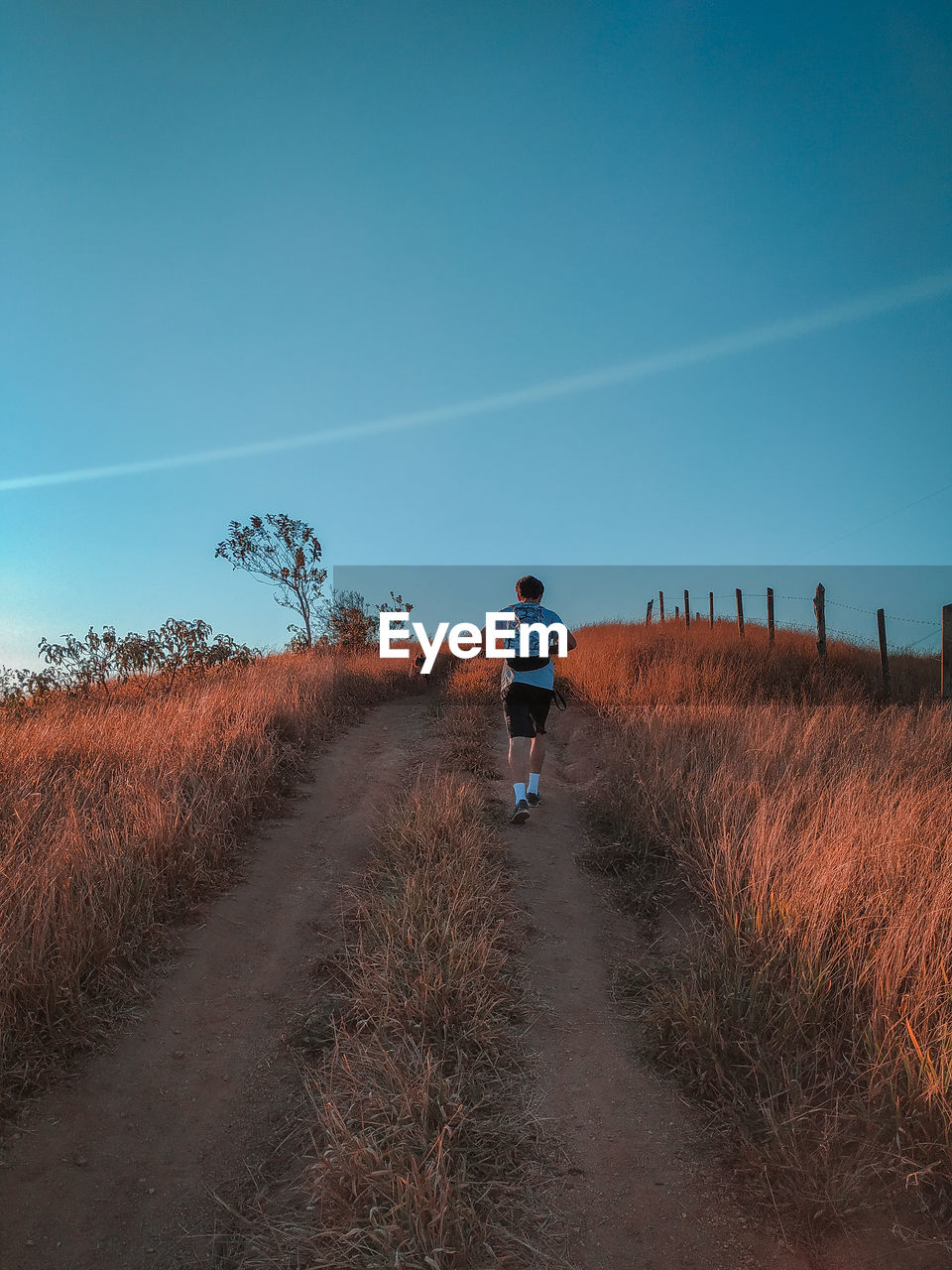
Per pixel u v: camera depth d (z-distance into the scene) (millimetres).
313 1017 3701
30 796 5355
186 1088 3301
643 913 4684
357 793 6977
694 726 7945
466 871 4680
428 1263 2273
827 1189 2537
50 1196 2725
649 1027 3562
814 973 3471
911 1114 2750
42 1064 3238
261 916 4711
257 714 7992
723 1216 2590
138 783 5738
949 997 3184
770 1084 2986
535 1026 3650
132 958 3990
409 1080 2982
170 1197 2773
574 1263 2434
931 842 4734
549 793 6895
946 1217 2504
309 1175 2746
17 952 3516
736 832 4961
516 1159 2838
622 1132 2988
